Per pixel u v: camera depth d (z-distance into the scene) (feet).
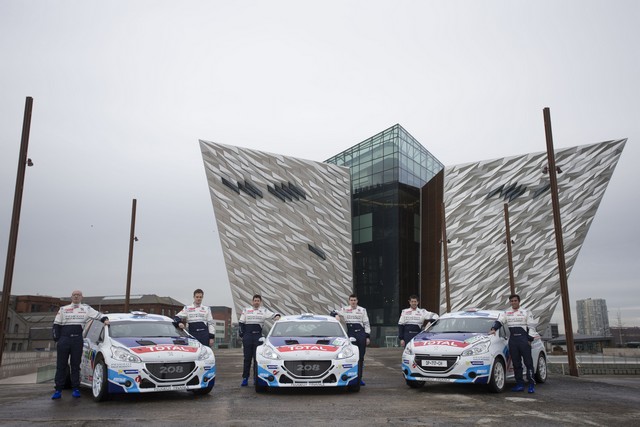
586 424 22.89
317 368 33.14
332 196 179.11
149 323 36.06
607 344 311.47
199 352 32.99
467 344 35.27
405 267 173.68
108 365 30.45
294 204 168.25
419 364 35.55
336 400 31.12
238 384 41.42
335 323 39.34
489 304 158.30
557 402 30.22
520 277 157.79
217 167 156.04
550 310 153.58
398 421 23.82
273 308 154.71
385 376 49.55
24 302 342.64
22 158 50.37
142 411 27.25
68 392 37.68
